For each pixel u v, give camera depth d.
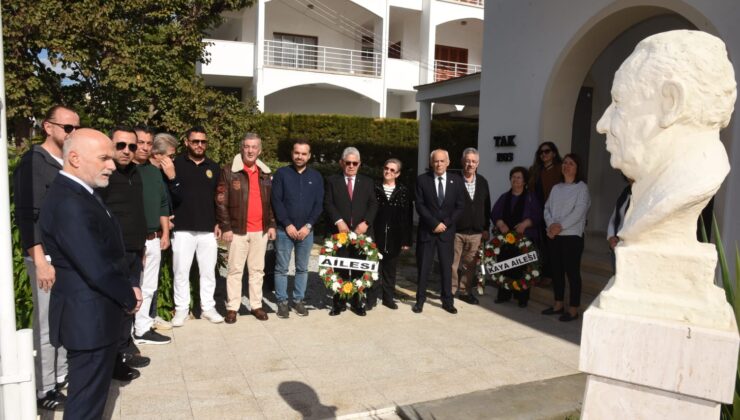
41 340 3.42
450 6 20.20
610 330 1.60
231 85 20.25
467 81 11.19
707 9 5.27
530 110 7.84
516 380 4.14
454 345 4.93
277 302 5.67
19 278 4.43
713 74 1.61
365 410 3.58
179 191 5.05
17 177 3.30
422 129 13.34
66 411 2.67
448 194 5.87
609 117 1.82
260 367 4.27
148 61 8.31
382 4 19.55
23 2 7.00
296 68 18.31
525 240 6.18
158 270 4.80
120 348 3.88
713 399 1.48
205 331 5.12
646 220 1.63
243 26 19.03
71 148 2.73
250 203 5.36
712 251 1.59
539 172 6.60
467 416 3.46
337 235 5.68
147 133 4.59
